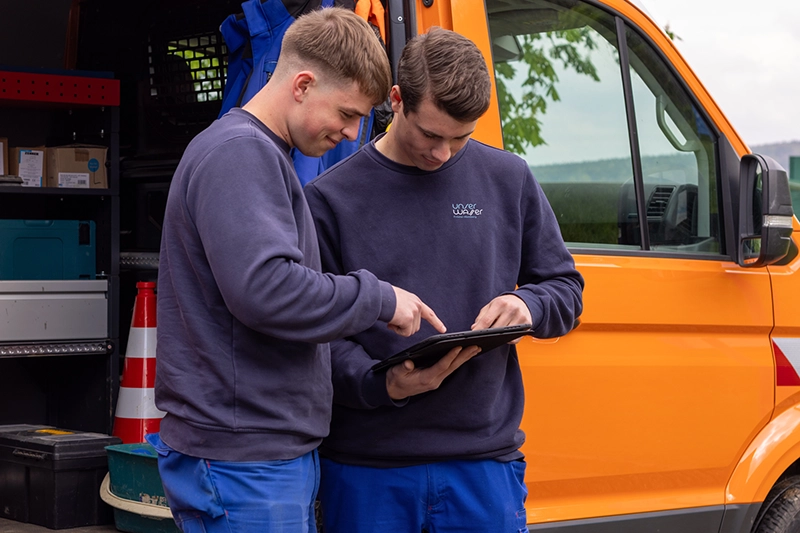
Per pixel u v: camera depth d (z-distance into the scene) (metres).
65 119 3.96
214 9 3.47
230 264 1.66
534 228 2.24
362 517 2.12
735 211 3.15
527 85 2.86
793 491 3.32
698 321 2.97
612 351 2.82
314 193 2.13
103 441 3.17
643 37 3.13
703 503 3.02
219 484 1.75
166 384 1.80
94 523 3.12
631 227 3.00
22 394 3.89
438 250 2.11
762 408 3.12
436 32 2.01
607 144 3.00
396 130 2.08
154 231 3.74
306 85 1.80
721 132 3.21
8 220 3.60
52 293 3.49
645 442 2.88
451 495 2.12
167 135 3.64
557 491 2.75
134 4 3.72
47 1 4.02
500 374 2.16
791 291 3.19
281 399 1.78
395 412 2.10
